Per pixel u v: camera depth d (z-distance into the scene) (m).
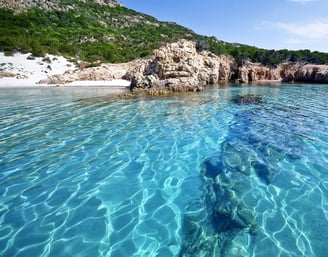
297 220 4.07
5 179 5.55
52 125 10.30
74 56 54.84
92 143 7.94
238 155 6.95
